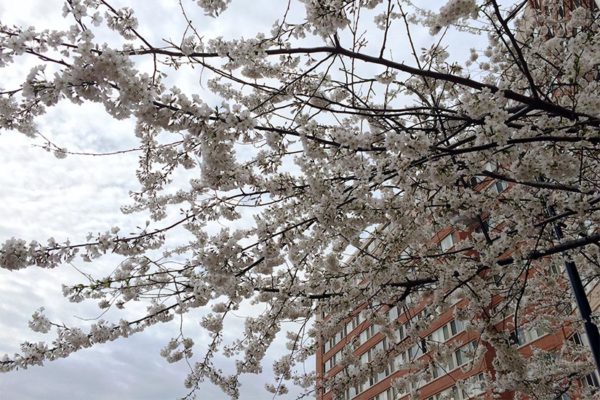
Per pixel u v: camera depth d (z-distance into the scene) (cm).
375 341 2498
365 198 452
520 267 646
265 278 667
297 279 624
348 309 634
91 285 466
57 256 438
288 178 494
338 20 357
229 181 438
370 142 407
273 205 591
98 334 559
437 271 631
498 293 728
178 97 341
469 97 379
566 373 894
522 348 1802
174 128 348
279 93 438
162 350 720
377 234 573
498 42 668
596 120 403
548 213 652
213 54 384
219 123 355
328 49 404
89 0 353
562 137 404
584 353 1030
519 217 552
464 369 821
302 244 567
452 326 2136
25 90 320
